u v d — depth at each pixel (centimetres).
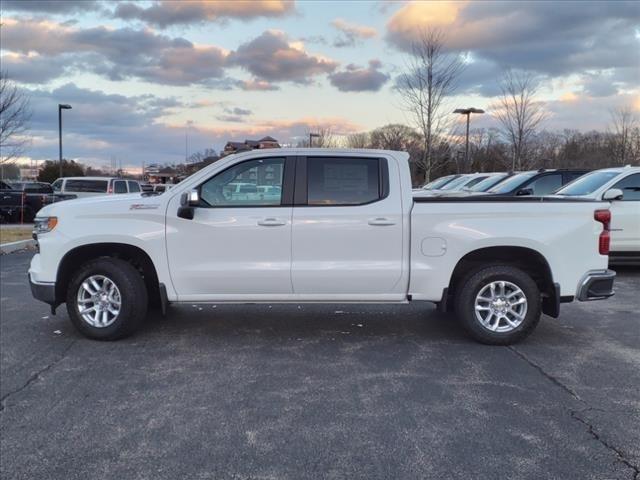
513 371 490
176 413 402
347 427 380
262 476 320
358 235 550
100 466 330
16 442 360
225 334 602
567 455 343
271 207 553
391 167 561
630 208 927
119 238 552
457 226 548
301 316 681
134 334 598
